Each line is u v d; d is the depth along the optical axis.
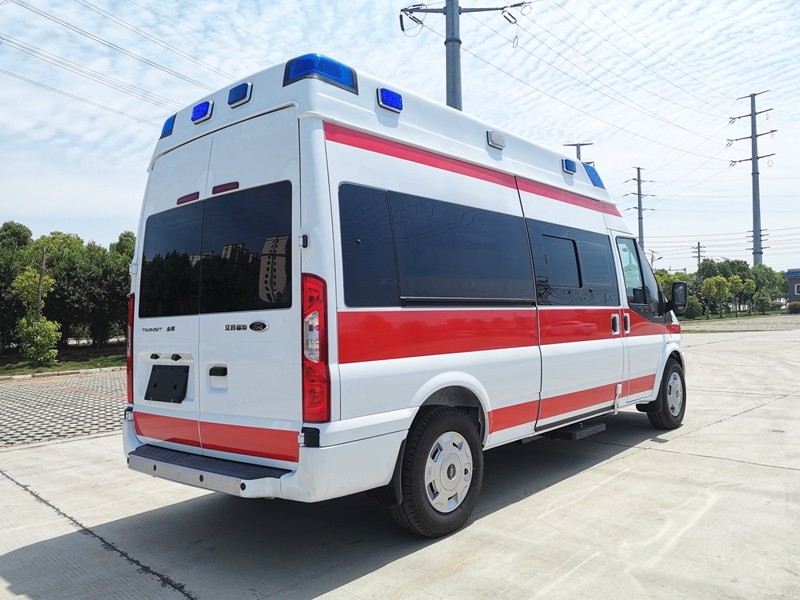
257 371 3.44
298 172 3.36
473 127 4.58
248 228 3.61
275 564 3.58
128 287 24.61
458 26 12.86
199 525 4.34
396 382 3.52
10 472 6.15
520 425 4.62
